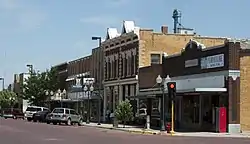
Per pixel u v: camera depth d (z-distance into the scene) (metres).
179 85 45.91
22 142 25.55
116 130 42.72
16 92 131.50
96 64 72.06
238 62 38.19
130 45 58.84
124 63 60.75
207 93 39.84
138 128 44.53
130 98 54.28
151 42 56.78
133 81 57.28
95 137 31.06
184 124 45.03
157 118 48.25
